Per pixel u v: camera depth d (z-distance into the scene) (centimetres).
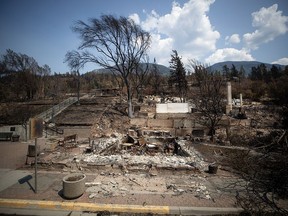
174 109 3256
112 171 880
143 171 879
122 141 1934
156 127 2575
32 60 6056
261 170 500
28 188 696
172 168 886
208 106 1942
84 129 2184
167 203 594
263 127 1848
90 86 7612
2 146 1584
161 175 840
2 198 620
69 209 575
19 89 5262
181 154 1395
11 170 897
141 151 1564
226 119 2477
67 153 1256
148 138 1978
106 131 2359
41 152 1286
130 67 3170
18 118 2508
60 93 5475
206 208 565
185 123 2561
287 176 461
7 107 3069
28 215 554
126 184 734
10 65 5706
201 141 1723
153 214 553
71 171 883
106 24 2956
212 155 1212
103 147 1473
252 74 10575
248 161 538
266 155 507
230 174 850
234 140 1598
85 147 1462
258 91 5272
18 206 589
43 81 6088
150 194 652
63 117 2733
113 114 3009
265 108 2536
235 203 587
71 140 1719
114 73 3441
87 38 2978
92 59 3089
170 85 6272
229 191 679
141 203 593
